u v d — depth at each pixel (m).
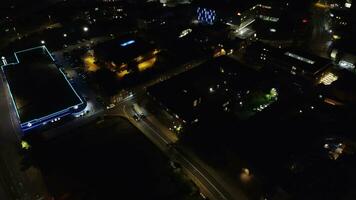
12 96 91.38
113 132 82.94
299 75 97.75
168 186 67.62
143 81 103.25
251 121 77.50
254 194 65.00
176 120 83.88
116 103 94.25
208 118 84.31
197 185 67.69
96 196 66.00
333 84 90.00
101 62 112.06
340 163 66.75
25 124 82.19
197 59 113.25
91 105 93.94
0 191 68.12
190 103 85.88
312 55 101.75
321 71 95.81
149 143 78.88
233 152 69.44
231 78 97.25
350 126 75.19
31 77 99.12
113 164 73.38
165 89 91.75
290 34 120.62
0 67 113.81
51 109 86.62
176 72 107.06
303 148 69.00
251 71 100.00
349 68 100.75
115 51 110.94
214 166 71.88
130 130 83.38
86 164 73.56
